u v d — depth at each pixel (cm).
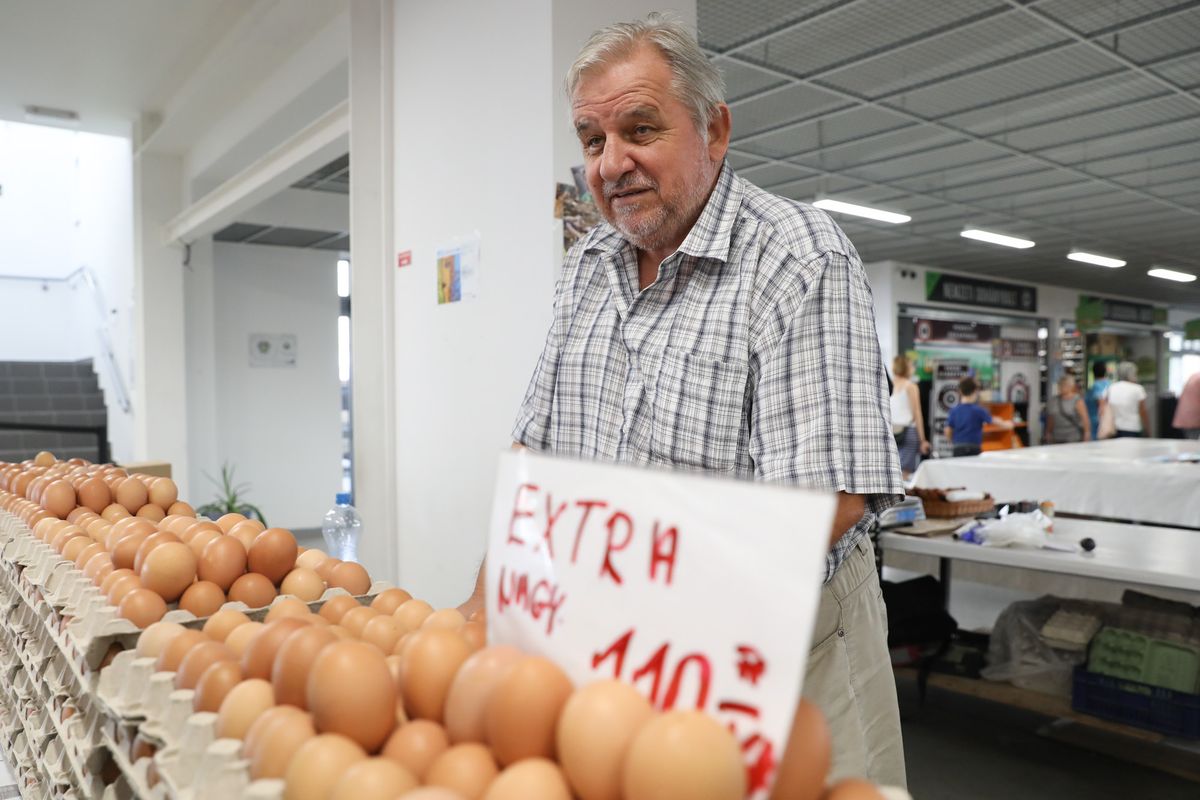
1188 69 514
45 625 158
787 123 604
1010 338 1254
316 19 430
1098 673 274
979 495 350
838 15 429
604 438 131
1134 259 1223
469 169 298
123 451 855
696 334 119
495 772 62
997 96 554
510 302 279
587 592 64
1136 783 277
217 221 632
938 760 295
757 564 55
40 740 165
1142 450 505
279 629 86
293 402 903
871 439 103
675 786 50
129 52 535
